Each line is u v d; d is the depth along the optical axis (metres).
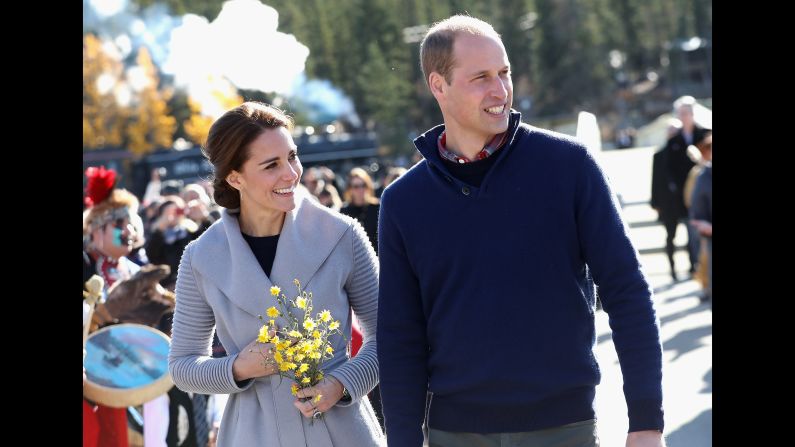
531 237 8.57
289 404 9.35
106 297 15.08
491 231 8.63
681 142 39.03
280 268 9.51
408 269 9.07
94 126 171.38
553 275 8.56
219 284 9.58
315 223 9.67
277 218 9.70
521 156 8.69
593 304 8.90
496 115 8.68
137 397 13.30
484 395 8.67
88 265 15.58
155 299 14.40
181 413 14.55
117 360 13.43
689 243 39.56
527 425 8.63
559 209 8.57
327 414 9.37
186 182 69.94
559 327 8.57
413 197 8.93
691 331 29.20
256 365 9.25
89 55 172.50
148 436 14.20
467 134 8.79
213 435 15.23
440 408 9.00
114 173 15.76
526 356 8.55
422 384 9.11
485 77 8.69
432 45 8.85
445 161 8.85
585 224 8.59
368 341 9.77
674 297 36.28
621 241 8.55
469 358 8.68
